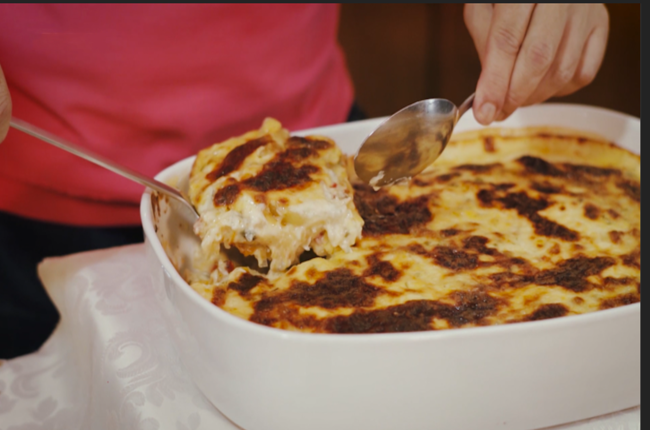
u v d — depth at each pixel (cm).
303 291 103
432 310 97
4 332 139
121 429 97
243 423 90
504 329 79
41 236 153
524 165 148
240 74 158
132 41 145
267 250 111
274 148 121
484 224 124
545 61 124
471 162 153
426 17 413
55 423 115
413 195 134
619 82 375
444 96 425
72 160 150
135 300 119
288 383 81
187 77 153
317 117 181
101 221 158
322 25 177
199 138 161
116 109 150
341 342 77
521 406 87
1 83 94
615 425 94
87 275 127
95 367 107
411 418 84
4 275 144
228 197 108
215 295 104
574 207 129
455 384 82
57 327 136
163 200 117
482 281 106
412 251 114
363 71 432
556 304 99
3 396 118
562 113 154
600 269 111
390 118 115
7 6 138
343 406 82
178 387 100
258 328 78
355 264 110
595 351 85
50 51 141
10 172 146
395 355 78
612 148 151
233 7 151
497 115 131
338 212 111
